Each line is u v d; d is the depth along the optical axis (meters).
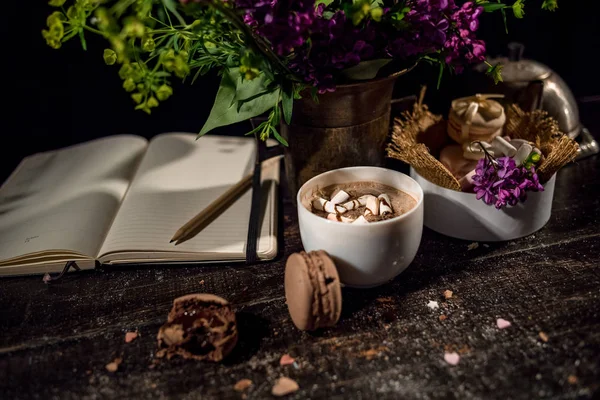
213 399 0.37
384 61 0.41
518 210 0.46
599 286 0.43
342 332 0.41
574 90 0.74
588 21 0.70
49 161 0.63
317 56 0.39
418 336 0.40
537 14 0.68
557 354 0.38
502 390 0.36
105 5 0.41
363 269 0.42
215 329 0.39
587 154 0.59
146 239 0.47
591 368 0.36
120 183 0.56
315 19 0.38
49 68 0.75
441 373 0.37
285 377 0.38
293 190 0.52
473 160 0.49
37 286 0.47
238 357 0.39
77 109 0.77
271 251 0.47
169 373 0.39
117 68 0.75
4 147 0.78
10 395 0.38
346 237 0.41
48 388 0.38
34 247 0.47
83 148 0.64
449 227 0.48
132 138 0.65
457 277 0.45
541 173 0.45
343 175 0.47
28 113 0.77
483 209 0.46
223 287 0.46
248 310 0.43
